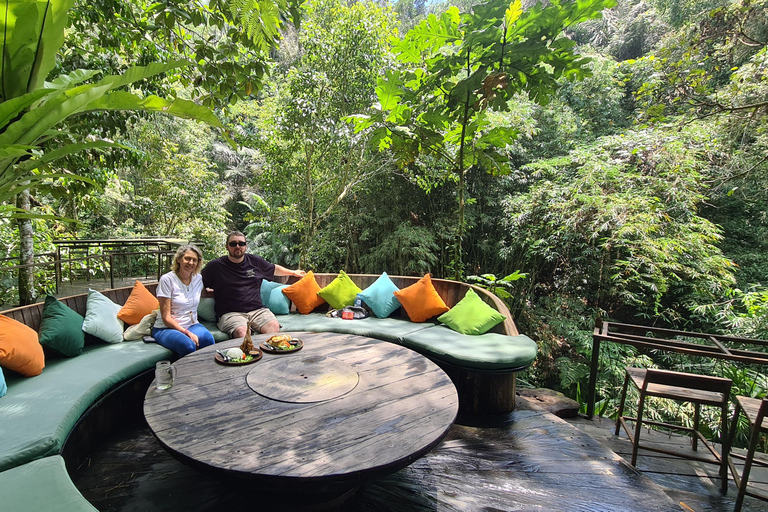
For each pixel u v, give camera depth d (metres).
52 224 5.60
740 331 4.21
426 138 3.62
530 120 6.18
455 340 2.67
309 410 1.49
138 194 7.94
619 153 5.36
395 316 3.46
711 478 1.98
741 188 4.86
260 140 5.73
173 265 2.51
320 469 1.15
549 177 6.14
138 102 0.74
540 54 2.80
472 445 2.03
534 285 6.23
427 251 6.30
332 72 5.32
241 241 2.95
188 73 2.85
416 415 1.47
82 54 2.95
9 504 1.03
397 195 6.73
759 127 3.94
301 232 7.08
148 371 2.23
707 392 1.99
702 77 3.94
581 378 5.17
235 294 2.96
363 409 1.51
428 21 3.00
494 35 2.85
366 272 7.22
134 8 2.96
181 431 1.33
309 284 3.49
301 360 2.01
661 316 5.48
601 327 2.67
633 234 4.92
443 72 3.17
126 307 2.69
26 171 0.74
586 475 1.79
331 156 5.86
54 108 0.65
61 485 1.12
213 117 0.83
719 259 4.81
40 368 1.95
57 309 2.28
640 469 2.05
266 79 7.71
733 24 3.86
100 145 0.79
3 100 0.73
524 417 2.37
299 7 2.01
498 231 6.54
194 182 7.58
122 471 1.77
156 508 1.53
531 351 2.42
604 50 8.20
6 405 1.62
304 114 5.17
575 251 5.59
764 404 1.57
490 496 1.64
